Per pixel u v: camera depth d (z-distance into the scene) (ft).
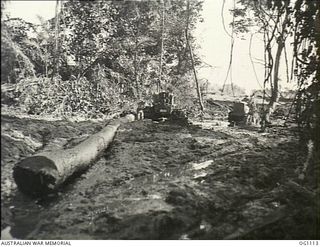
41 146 26.73
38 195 19.29
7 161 22.65
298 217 19.47
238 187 23.35
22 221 17.76
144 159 29.50
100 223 17.74
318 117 31.27
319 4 30.32
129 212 18.70
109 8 44.29
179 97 53.88
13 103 33.76
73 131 33.12
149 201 20.18
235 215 19.24
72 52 45.55
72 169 21.43
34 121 32.12
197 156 31.63
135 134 37.60
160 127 42.16
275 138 38.37
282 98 47.62
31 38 41.11
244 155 31.22
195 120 52.54
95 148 26.43
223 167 27.61
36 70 42.96
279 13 31.60
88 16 43.45
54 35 42.86
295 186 23.62
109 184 23.13
